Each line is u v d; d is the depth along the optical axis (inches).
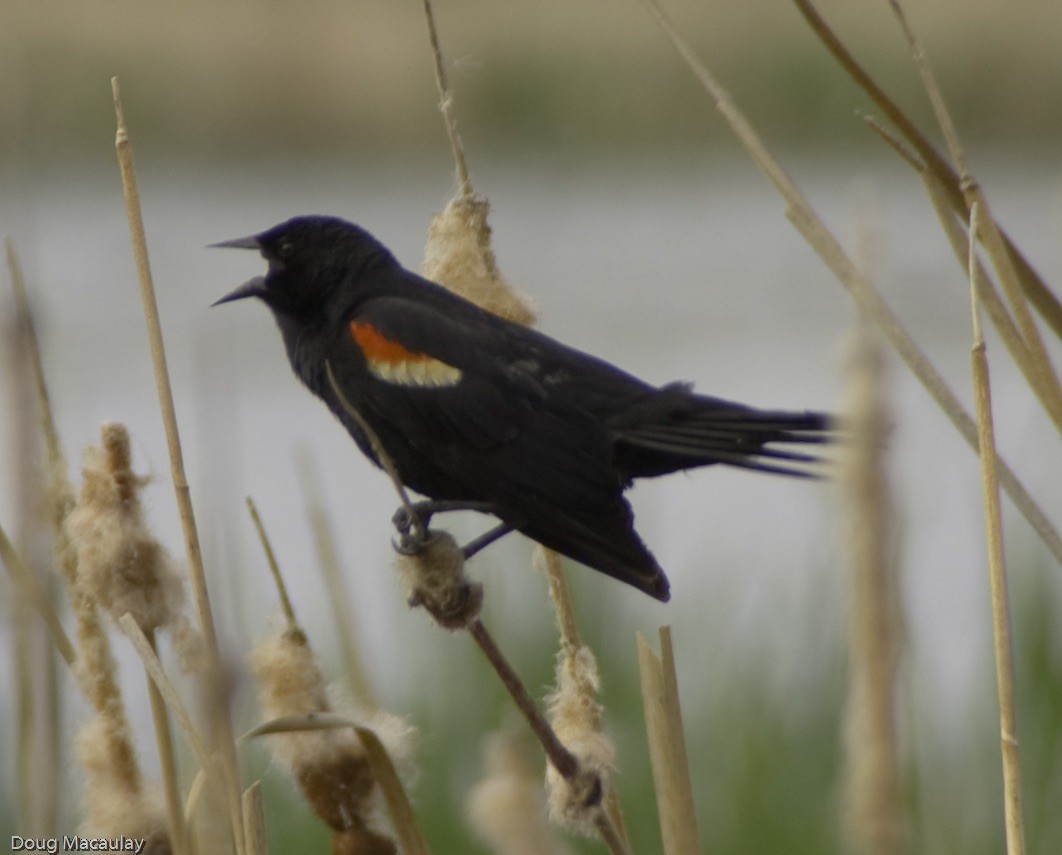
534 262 1088.8
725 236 1165.1
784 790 391.2
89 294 955.3
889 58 1363.2
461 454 301.6
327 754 233.3
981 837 345.4
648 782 400.5
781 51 1363.2
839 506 215.9
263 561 563.2
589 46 1385.3
